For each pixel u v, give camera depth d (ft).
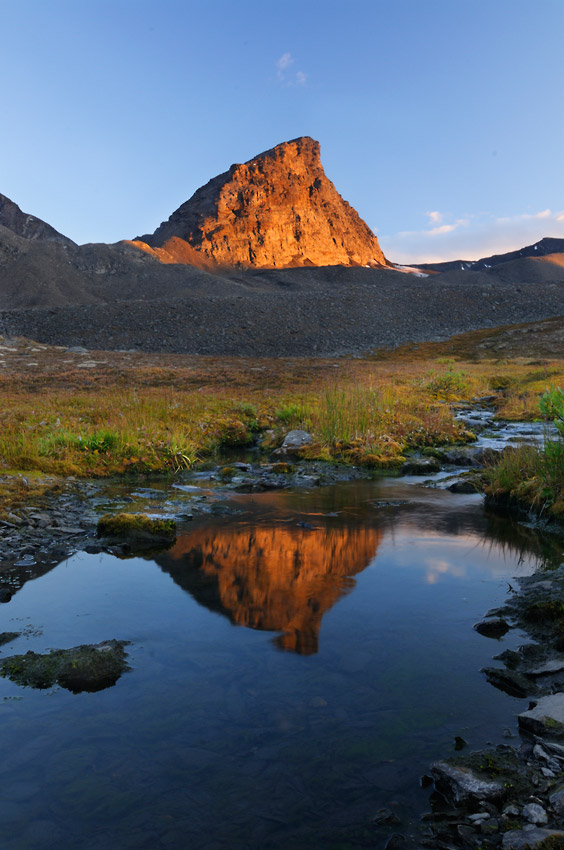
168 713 10.17
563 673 11.56
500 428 56.80
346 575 17.47
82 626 13.91
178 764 8.81
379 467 38.96
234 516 25.30
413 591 16.16
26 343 184.34
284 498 29.35
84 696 10.75
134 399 60.70
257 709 10.30
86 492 30.42
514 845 7.13
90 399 65.46
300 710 10.28
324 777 8.54
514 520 24.44
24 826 7.56
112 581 17.03
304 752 9.11
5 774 8.56
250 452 47.21
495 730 9.75
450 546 20.59
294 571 17.83
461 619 14.32
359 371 120.37
